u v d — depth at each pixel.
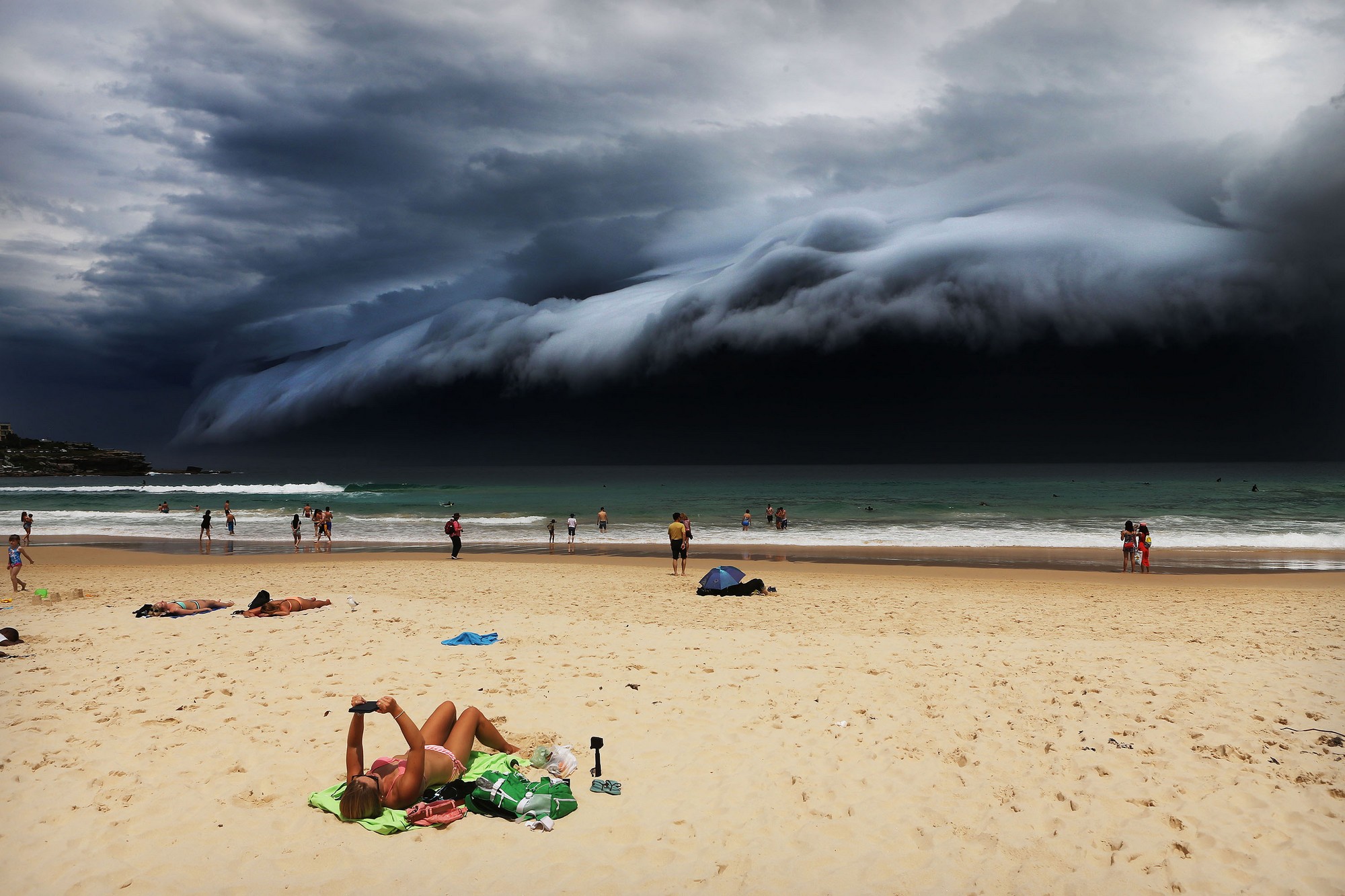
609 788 5.87
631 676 9.09
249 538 36.94
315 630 11.88
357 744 5.73
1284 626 13.83
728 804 5.68
